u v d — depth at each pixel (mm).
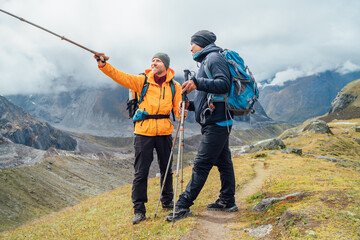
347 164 22938
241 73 5621
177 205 6348
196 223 5758
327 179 9133
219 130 5895
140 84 6875
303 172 14148
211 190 10219
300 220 4668
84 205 16438
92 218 9820
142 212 7016
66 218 11883
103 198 18406
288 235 4398
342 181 8562
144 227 6188
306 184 8156
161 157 7512
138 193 7039
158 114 7008
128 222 7336
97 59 6141
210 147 5980
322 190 6223
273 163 22328
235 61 5742
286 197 6246
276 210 5598
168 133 7195
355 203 5020
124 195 16859
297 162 22141
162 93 6988
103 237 6324
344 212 4660
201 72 6090
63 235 7734
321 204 5156
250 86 5738
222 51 6012
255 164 22906
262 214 5977
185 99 5809
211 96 5730
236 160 31750
